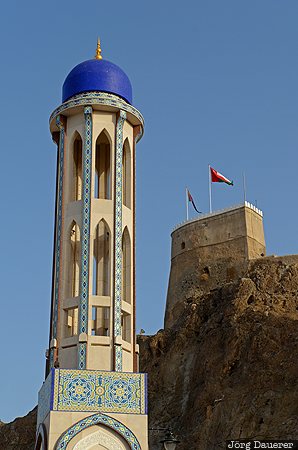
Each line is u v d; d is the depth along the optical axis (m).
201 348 98.50
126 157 27.83
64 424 22.23
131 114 27.48
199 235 110.12
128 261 26.50
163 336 106.62
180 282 110.38
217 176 104.88
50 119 28.11
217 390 90.25
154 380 102.31
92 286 25.03
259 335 90.19
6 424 113.62
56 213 27.06
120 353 24.20
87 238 25.42
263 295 98.56
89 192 26.11
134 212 27.19
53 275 26.11
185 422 91.94
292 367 84.56
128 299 25.98
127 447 22.58
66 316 25.19
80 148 27.77
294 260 101.25
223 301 101.50
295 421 76.69
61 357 24.50
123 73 28.25
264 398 82.31
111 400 22.91
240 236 105.44
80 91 27.22
